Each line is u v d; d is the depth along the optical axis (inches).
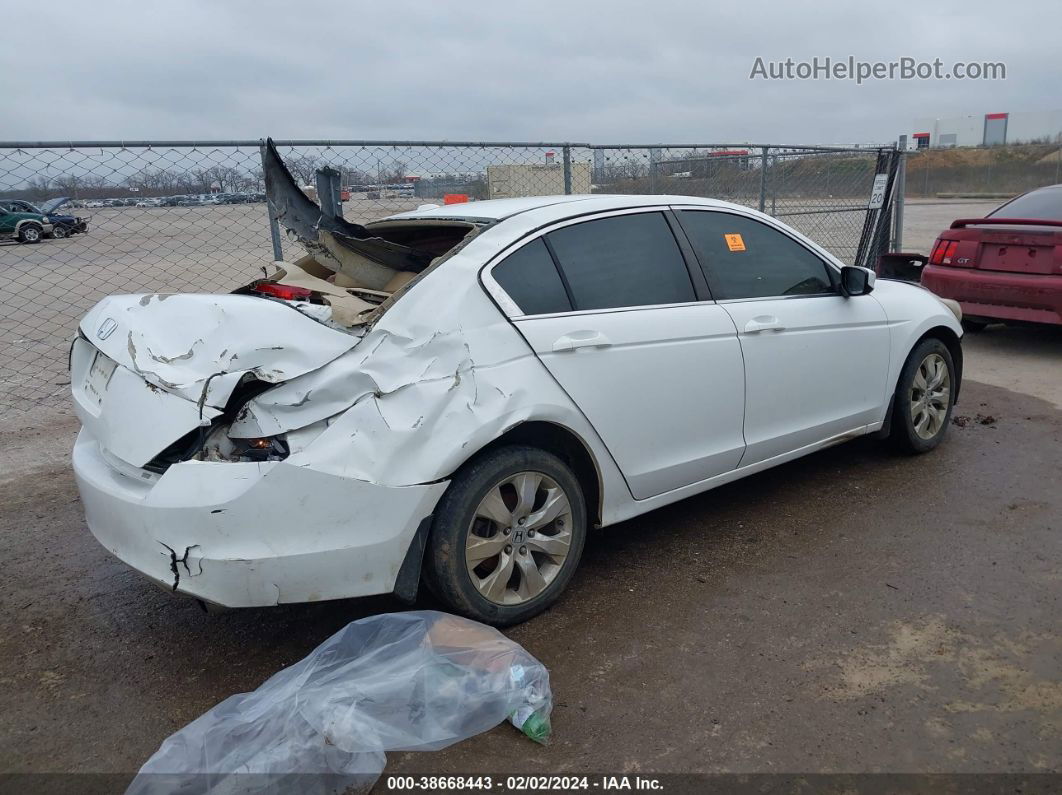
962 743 103.0
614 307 139.9
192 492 106.0
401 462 113.3
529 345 126.5
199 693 118.2
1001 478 188.5
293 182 149.2
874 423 189.3
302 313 114.4
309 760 97.3
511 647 114.4
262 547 107.6
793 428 168.6
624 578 148.1
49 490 196.4
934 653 122.0
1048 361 300.5
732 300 157.6
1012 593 138.4
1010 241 294.0
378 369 114.3
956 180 1508.4
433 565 121.2
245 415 109.3
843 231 424.5
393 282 144.5
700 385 148.6
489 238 131.2
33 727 111.0
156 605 143.4
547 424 128.8
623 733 106.3
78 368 136.7
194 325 115.2
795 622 131.6
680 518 173.8
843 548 156.9
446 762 101.2
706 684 116.1
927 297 201.3
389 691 105.4
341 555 111.5
